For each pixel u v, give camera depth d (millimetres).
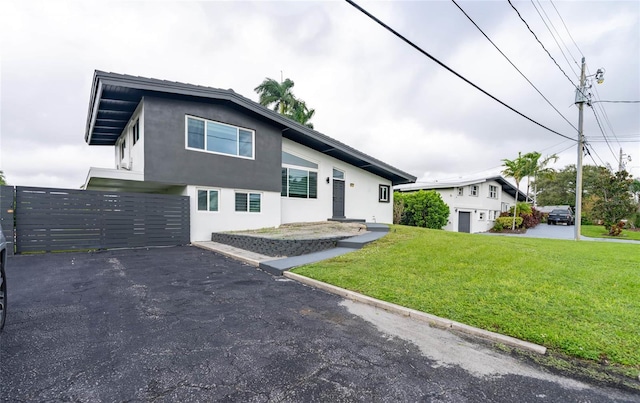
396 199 21891
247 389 2182
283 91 22109
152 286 5020
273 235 9008
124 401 2016
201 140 10203
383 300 4219
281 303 4281
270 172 12062
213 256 8016
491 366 2572
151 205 9242
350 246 8398
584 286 4551
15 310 3768
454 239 9086
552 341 2932
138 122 10102
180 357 2650
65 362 2514
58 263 6641
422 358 2703
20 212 7504
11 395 2045
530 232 22734
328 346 2924
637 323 3256
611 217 20297
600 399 2129
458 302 4004
